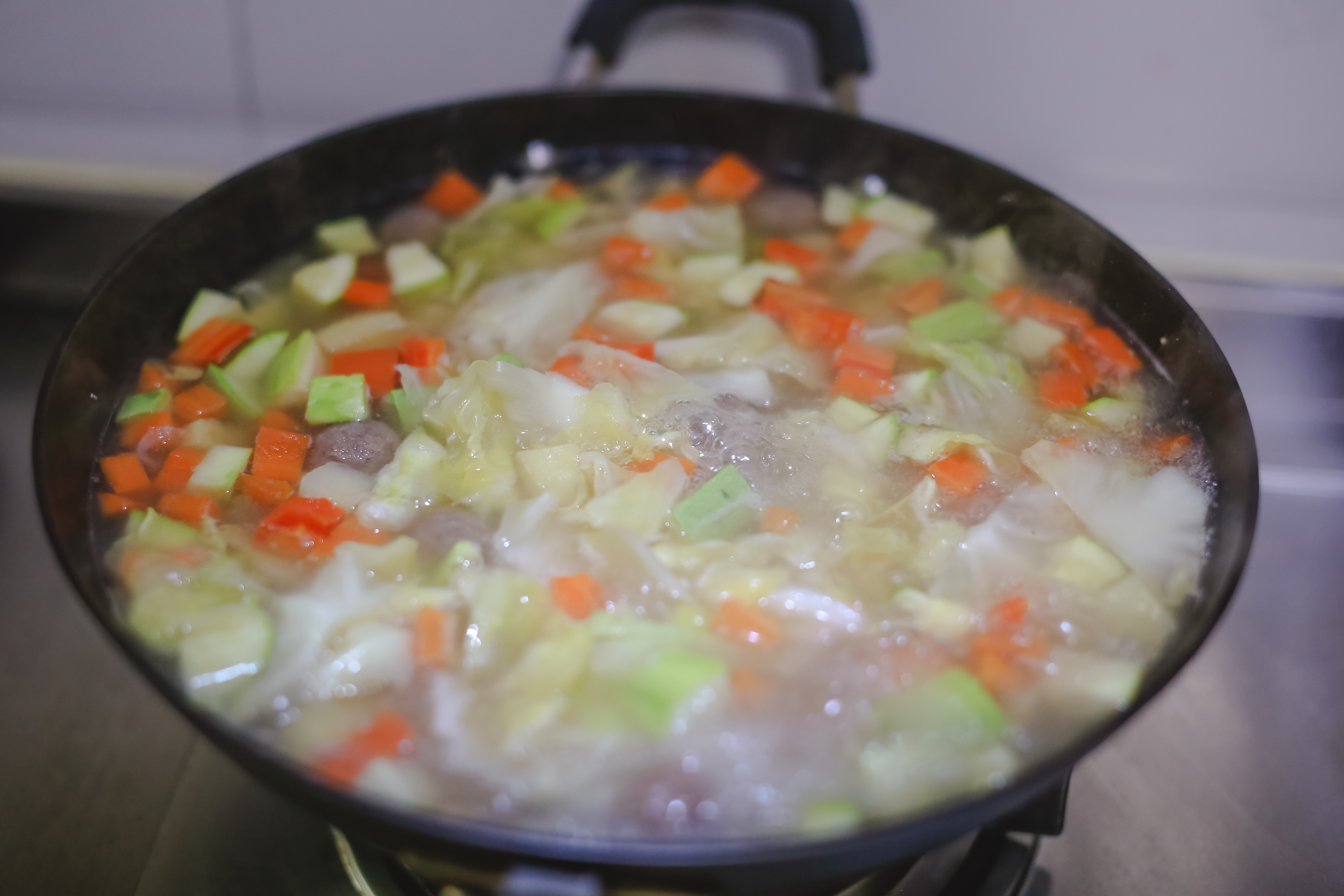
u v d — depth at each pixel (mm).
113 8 649
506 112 568
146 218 653
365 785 406
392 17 659
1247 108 652
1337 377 639
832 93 576
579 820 400
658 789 406
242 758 389
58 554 411
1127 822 503
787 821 401
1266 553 591
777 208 580
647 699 420
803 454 481
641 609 445
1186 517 459
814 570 452
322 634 432
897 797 406
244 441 493
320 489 467
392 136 555
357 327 525
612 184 588
